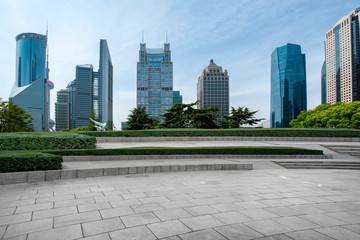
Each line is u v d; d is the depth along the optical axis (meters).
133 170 8.86
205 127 32.53
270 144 18.94
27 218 3.94
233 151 12.95
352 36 125.62
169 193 5.81
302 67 161.88
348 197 5.71
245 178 8.27
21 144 11.80
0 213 4.18
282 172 9.95
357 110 40.62
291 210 4.58
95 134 20.44
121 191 5.94
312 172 10.19
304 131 22.36
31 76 199.12
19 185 6.45
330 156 13.46
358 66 121.94
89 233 3.35
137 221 3.85
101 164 9.62
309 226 3.74
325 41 151.50
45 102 183.25
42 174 7.16
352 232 3.53
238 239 3.21
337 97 136.75
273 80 174.75
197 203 4.96
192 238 3.22
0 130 38.75
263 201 5.22
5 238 3.17
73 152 10.84
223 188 6.52
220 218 4.05
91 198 5.22
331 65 144.12
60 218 3.95
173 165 9.58
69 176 7.67
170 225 3.69
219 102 185.62
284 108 161.12
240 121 37.47
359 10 124.75
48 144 12.44
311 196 5.77
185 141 21.42
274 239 3.23
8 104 39.41
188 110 33.31
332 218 4.15
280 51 166.12
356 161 12.05
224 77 187.38
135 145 17.94
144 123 39.72
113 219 3.93
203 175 8.73
